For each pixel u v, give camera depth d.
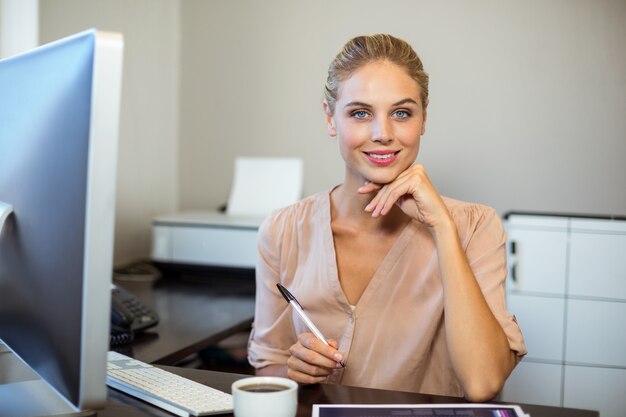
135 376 0.94
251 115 2.70
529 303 1.86
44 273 0.76
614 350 1.80
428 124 2.54
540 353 1.85
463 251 1.06
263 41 2.67
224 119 2.72
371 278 1.17
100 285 0.67
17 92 0.84
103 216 0.67
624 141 2.42
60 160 0.72
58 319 0.72
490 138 2.50
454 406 0.83
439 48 2.51
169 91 2.70
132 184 2.46
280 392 0.75
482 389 0.98
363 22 2.57
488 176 2.50
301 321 1.20
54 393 0.88
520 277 1.87
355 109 1.07
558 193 2.46
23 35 1.83
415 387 1.14
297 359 0.98
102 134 0.66
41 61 0.78
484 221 1.15
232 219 2.13
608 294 1.79
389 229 1.16
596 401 1.81
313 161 2.64
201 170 2.75
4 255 0.87
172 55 2.71
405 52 1.09
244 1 2.68
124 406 0.85
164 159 2.67
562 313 1.84
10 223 0.85
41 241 0.76
